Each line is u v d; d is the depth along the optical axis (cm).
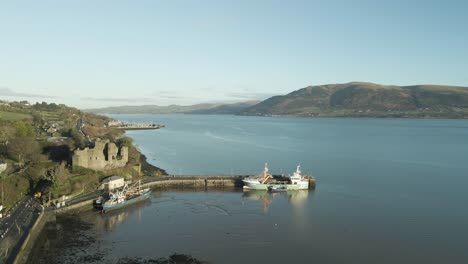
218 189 13788
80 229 9231
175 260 7619
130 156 16112
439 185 14338
